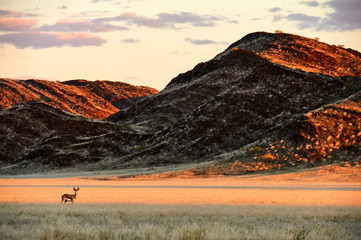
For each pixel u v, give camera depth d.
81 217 30.03
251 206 41.16
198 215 31.31
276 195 61.16
